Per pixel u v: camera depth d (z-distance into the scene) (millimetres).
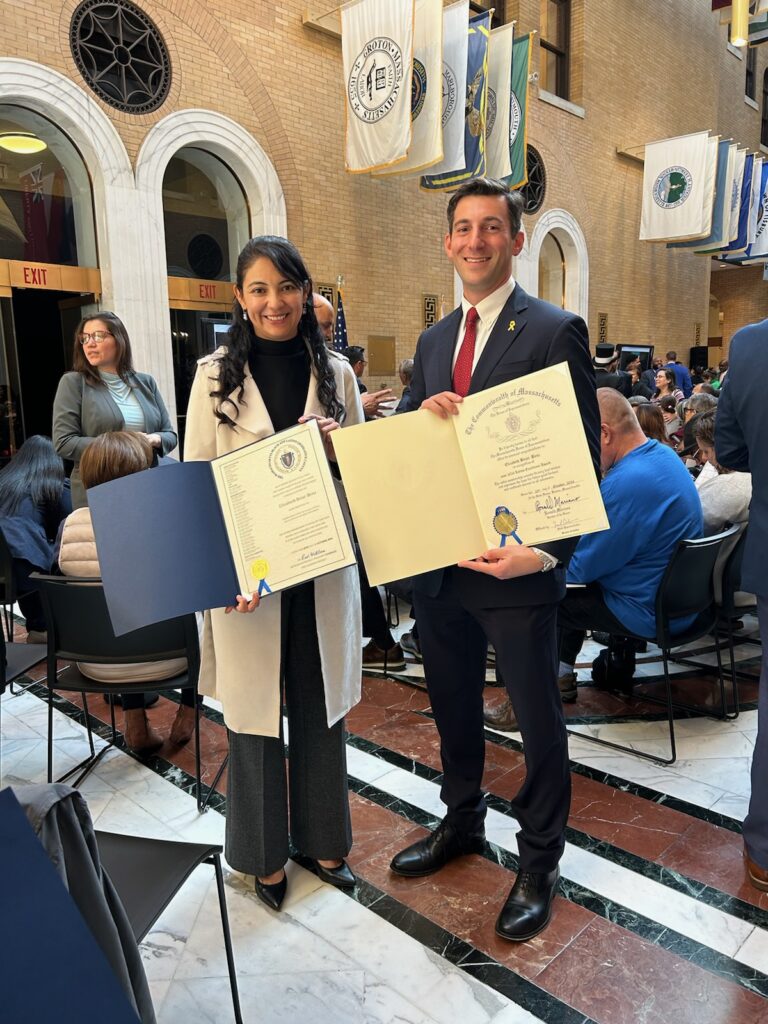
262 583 1460
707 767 2449
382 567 1533
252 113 7449
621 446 2590
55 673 2256
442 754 1937
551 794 1685
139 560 1446
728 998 1504
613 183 12391
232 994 1408
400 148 7328
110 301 6613
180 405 7660
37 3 5867
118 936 752
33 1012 625
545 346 1530
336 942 1688
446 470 1532
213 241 7871
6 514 3240
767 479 1730
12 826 647
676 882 1877
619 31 11984
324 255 8289
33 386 6727
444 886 1876
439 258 9562
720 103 15219
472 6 9734
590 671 3311
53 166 6520
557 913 1770
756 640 3568
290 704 1812
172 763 2555
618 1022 1448
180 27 6812
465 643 1817
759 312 18953
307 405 1651
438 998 1521
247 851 1786
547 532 1479
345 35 7496
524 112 8539
